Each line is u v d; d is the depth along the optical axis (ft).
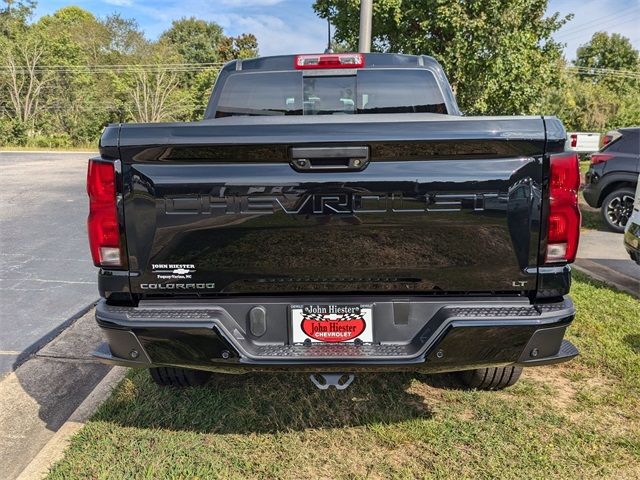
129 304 8.30
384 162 7.76
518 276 7.97
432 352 7.87
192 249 8.03
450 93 13.71
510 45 39.50
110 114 177.37
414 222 7.87
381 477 8.68
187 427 10.16
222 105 13.61
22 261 23.70
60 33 172.55
